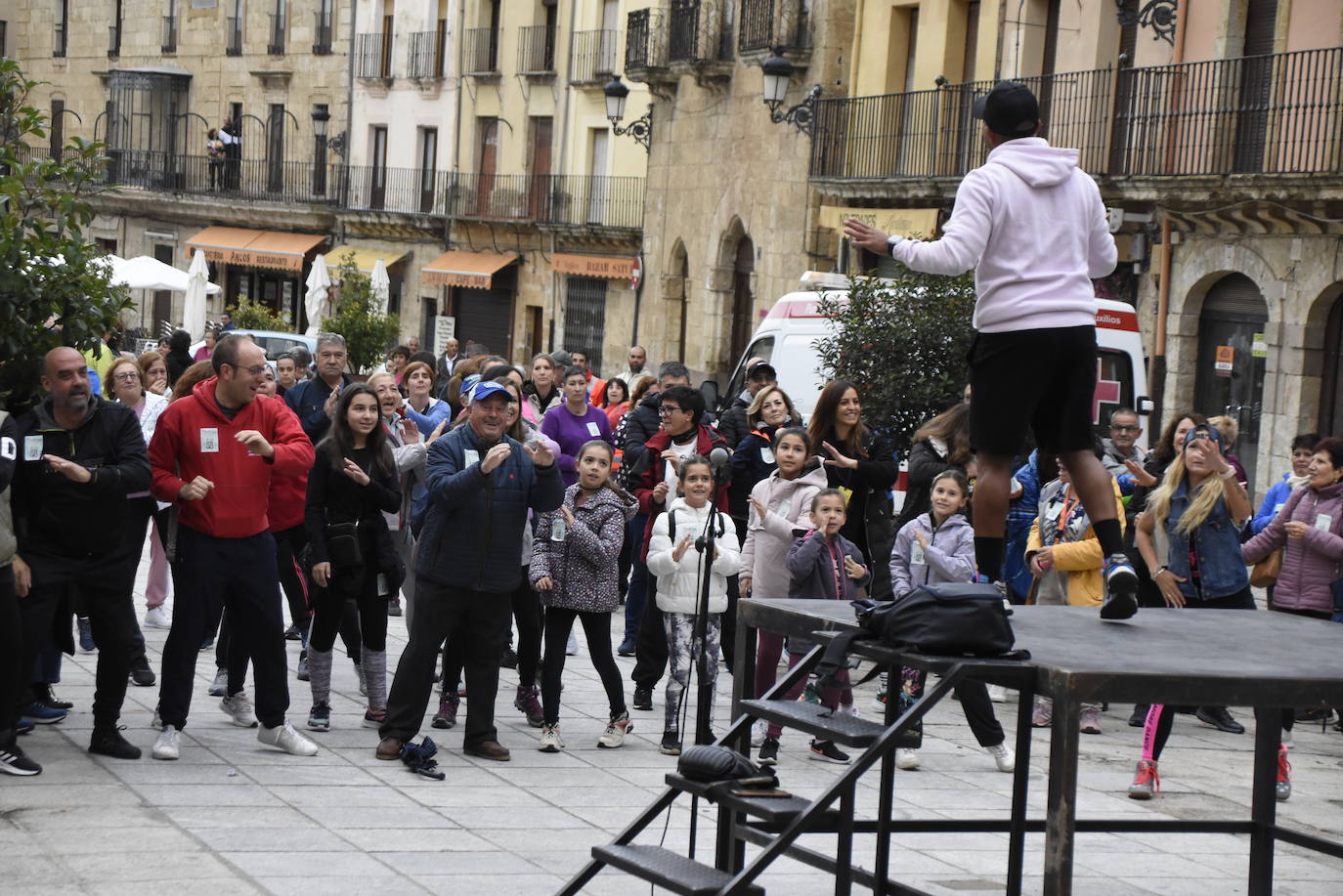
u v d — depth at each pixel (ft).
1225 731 40.29
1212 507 37.27
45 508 29.22
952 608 19.20
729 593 35.60
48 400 29.94
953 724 39.27
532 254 145.79
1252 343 72.28
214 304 178.81
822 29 99.71
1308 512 39.96
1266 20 71.46
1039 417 21.03
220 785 28.78
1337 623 24.75
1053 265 20.21
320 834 26.13
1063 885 18.28
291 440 30.83
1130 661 19.33
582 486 34.19
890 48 94.79
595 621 33.76
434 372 50.01
